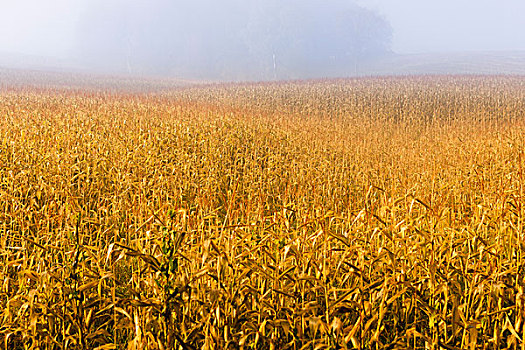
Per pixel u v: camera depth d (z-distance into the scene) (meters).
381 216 5.35
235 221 5.55
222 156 12.27
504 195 5.76
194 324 3.69
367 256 4.42
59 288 4.11
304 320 3.68
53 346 3.80
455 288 4.14
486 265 4.37
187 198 9.06
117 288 4.76
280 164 12.26
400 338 3.80
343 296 3.68
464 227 5.38
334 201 9.44
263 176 11.06
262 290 4.10
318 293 4.21
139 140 12.68
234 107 29.05
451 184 9.76
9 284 4.71
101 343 3.74
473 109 29.89
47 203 7.75
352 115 29.55
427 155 14.80
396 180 10.15
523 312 3.56
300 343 3.97
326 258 4.10
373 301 3.90
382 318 3.95
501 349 3.95
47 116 16.14
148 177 9.93
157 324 3.58
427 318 4.23
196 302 3.94
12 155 10.48
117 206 7.61
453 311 3.61
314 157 13.99
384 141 19.64
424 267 4.20
